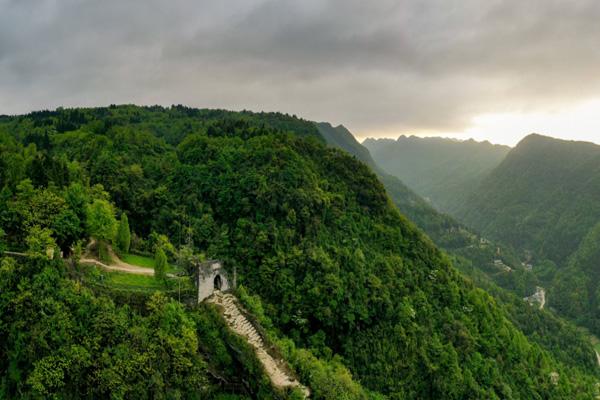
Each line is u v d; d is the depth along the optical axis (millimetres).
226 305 87375
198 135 168875
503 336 137750
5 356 69438
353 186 147250
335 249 119875
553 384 137375
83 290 73188
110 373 66250
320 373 85000
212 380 76938
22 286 71688
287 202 122562
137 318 73250
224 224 121562
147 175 139500
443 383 111125
